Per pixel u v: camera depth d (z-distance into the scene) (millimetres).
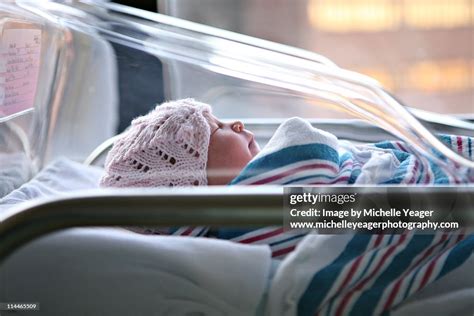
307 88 1135
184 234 932
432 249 840
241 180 942
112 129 1343
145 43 1231
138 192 729
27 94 1201
